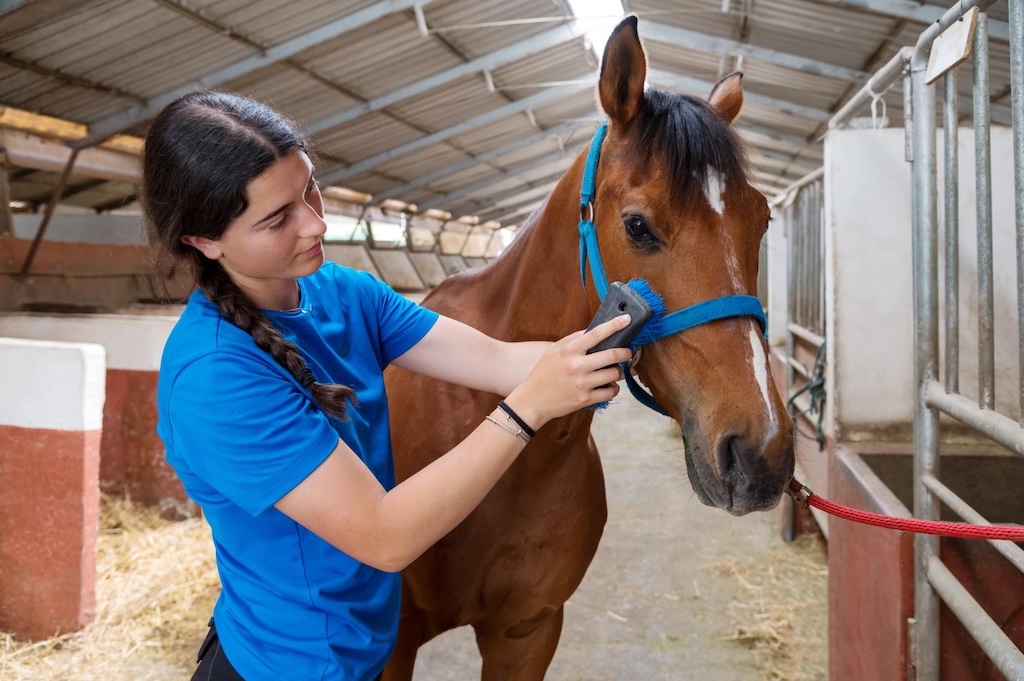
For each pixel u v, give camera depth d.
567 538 1.19
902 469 1.81
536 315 1.12
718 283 0.81
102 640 2.16
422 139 8.45
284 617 0.78
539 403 0.73
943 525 0.80
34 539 2.14
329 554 0.78
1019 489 1.72
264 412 0.69
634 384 0.96
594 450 1.37
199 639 2.18
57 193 5.59
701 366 0.80
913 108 1.33
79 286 5.53
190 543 2.78
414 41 5.72
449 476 0.71
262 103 0.76
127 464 3.09
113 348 3.07
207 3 4.25
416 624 1.24
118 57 4.59
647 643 2.17
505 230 19.67
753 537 2.98
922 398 1.26
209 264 0.76
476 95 7.63
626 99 0.92
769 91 7.01
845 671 1.66
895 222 1.93
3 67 4.36
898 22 4.42
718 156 0.84
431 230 14.57
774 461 0.75
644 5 5.64
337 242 10.02
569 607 2.40
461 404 1.18
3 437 2.14
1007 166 1.85
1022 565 0.88
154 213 0.73
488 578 1.18
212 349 0.71
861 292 1.96
